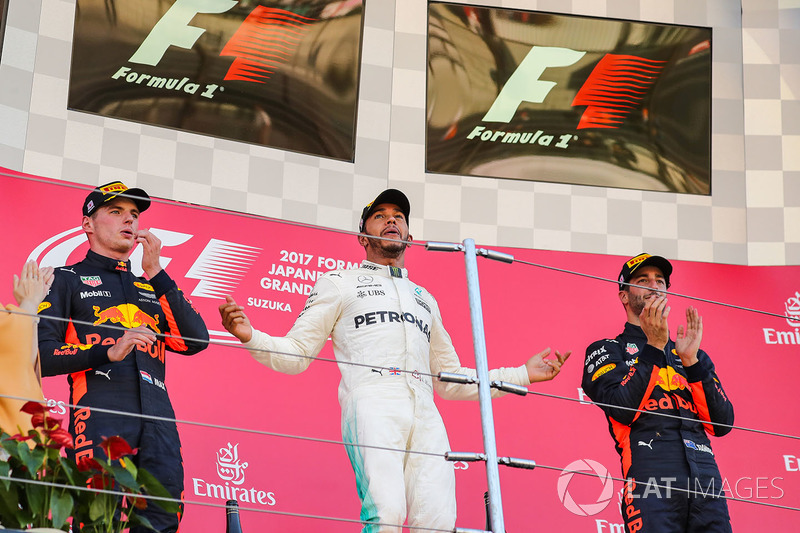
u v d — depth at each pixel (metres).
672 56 18.08
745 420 15.60
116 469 9.40
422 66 17.53
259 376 14.54
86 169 15.37
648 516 12.81
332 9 17.28
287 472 14.07
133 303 12.50
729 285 16.89
